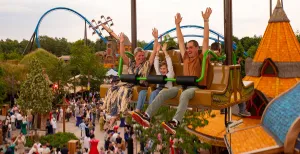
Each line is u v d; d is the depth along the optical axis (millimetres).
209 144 20438
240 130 16891
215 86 7863
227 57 8734
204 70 7414
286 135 13641
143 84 8297
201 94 7246
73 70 62062
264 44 24250
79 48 62000
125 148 26734
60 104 37188
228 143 16219
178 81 7508
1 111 41875
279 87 22391
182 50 7820
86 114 38250
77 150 26672
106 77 65312
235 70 8188
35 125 29906
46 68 51469
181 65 8125
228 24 8703
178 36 7902
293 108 14711
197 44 7566
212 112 22859
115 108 8445
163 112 17031
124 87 8328
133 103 9125
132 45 10531
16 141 26562
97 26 51250
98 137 32312
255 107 21328
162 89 7730
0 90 36125
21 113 35281
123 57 8664
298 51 23516
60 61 53656
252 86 9797
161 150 20281
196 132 21172
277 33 24016
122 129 35031
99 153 23484
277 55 23281
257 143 15242
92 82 61719
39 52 54688
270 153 14469
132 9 10461
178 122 7094
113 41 81750
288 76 22734
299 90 15617
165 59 8164
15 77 45844
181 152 22328
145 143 21875
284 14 24578
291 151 13742
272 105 16453
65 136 28312
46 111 30312
